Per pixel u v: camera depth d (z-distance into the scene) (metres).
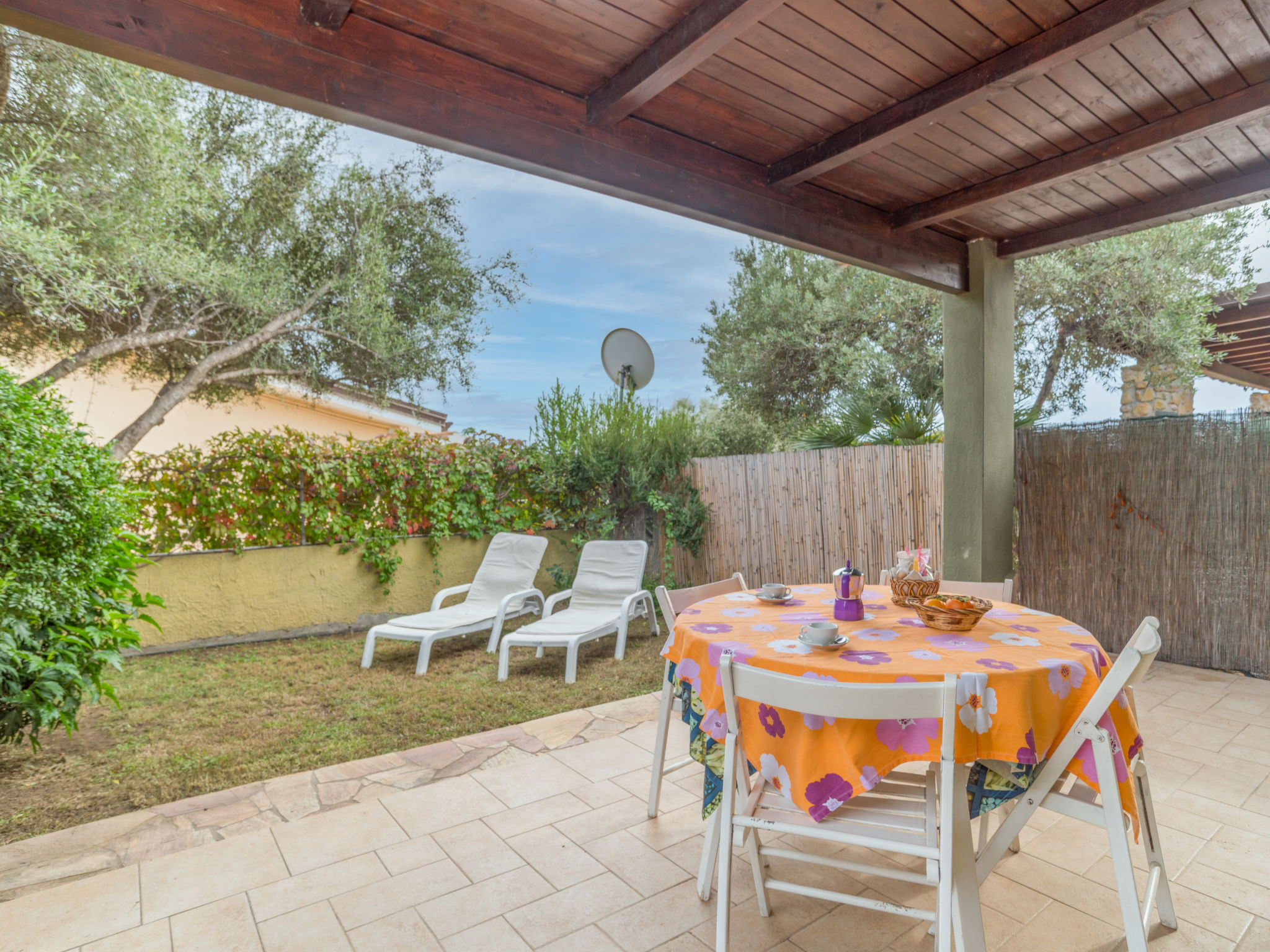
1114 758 1.77
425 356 8.92
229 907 2.12
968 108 2.90
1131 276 8.05
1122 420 4.91
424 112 2.50
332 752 3.40
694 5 2.34
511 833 2.56
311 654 5.25
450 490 6.48
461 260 9.14
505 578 5.69
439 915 2.08
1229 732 3.49
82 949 1.94
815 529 6.27
